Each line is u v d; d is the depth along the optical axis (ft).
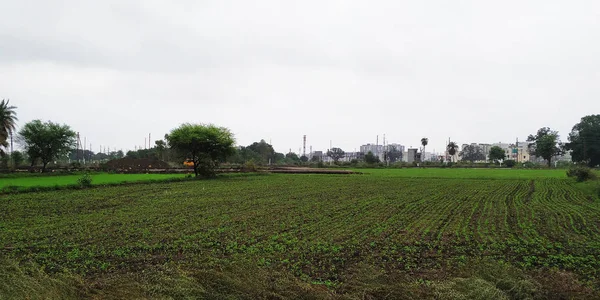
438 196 99.19
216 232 52.34
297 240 47.44
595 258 39.60
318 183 145.28
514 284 28.48
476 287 27.78
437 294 27.27
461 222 60.39
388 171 271.08
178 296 26.68
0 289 25.46
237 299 27.04
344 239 48.37
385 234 51.21
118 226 56.49
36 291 26.07
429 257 40.27
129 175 186.91
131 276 31.53
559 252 42.01
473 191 113.60
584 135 393.09
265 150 505.66
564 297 27.81
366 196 99.14
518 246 44.39
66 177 171.12
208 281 28.86
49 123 218.18
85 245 44.96
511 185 136.77
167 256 40.32
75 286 28.53
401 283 30.09
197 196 97.60
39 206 77.00
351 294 28.63
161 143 378.73
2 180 148.46
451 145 559.38
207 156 178.70
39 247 43.62
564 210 73.72
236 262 35.17
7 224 57.62
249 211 71.87
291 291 28.17
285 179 170.30
